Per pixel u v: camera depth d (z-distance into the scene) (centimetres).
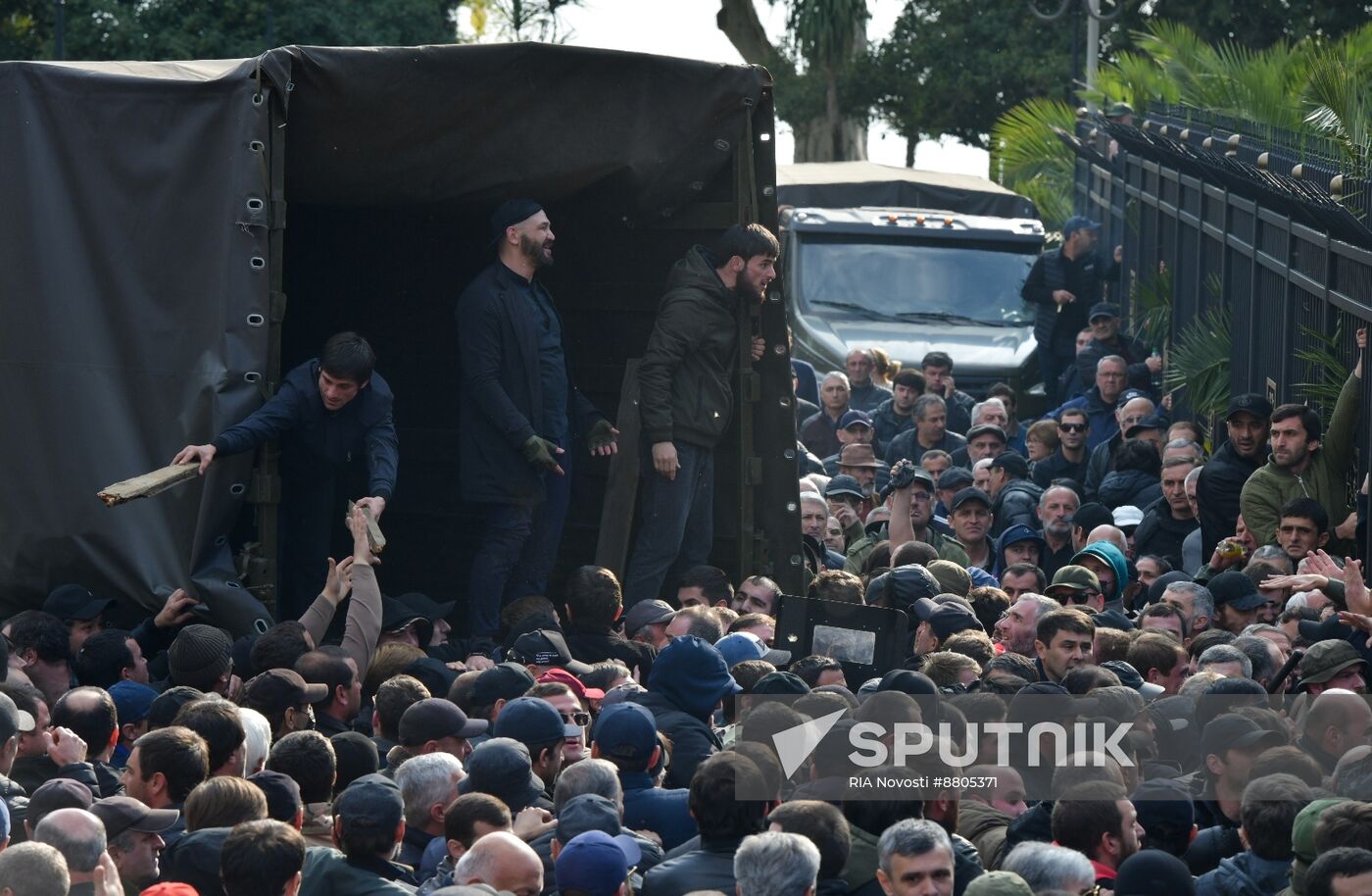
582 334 2548
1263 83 3731
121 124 1991
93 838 1204
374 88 2047
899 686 1519
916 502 2867
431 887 1303
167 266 1972
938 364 4194
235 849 1173
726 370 2395
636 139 2242
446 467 2658
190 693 1594
